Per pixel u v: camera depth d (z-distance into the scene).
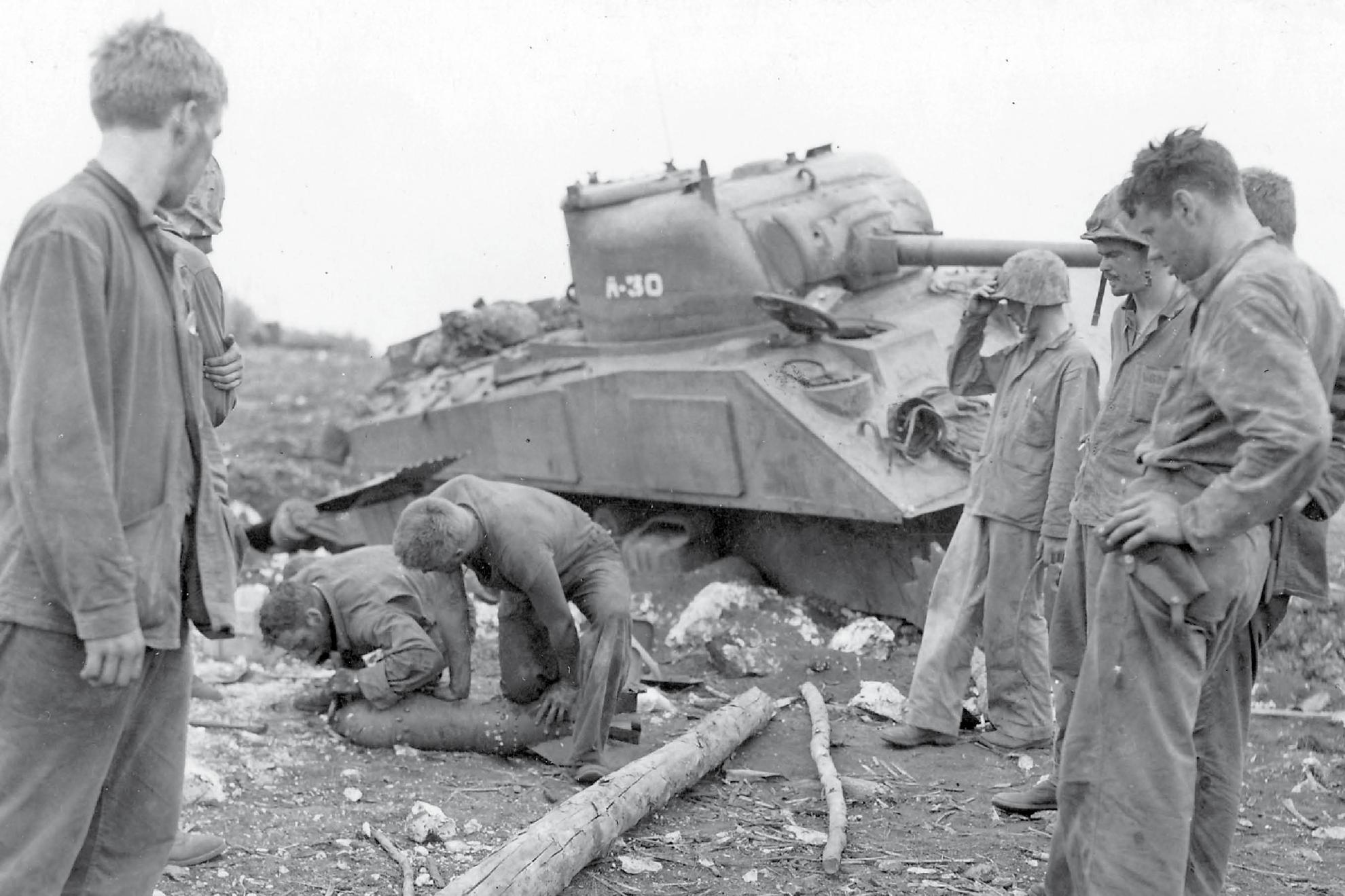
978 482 7.21
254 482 14.00
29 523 3.03
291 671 8.45
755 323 10.11
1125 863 3.84
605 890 4.93
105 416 3.13
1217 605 3.81
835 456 8.94
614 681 6.30
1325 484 4.07
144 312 3.23
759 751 6.89
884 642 8.95
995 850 5.43
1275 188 4.59
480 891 4.48
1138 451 4.03
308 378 21.25
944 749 7.08
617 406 10.19
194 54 3.28
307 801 5.81
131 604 3.09
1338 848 5.48
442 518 5.88
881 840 5.55
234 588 3.47
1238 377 3.63
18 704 3.13
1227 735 4.23
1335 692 7.54
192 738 6.58
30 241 3.08
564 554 6.32
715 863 5.22
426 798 5.92
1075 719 4.01
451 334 12.74
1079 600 4.71
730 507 9.73
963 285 10.81
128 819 3.41
